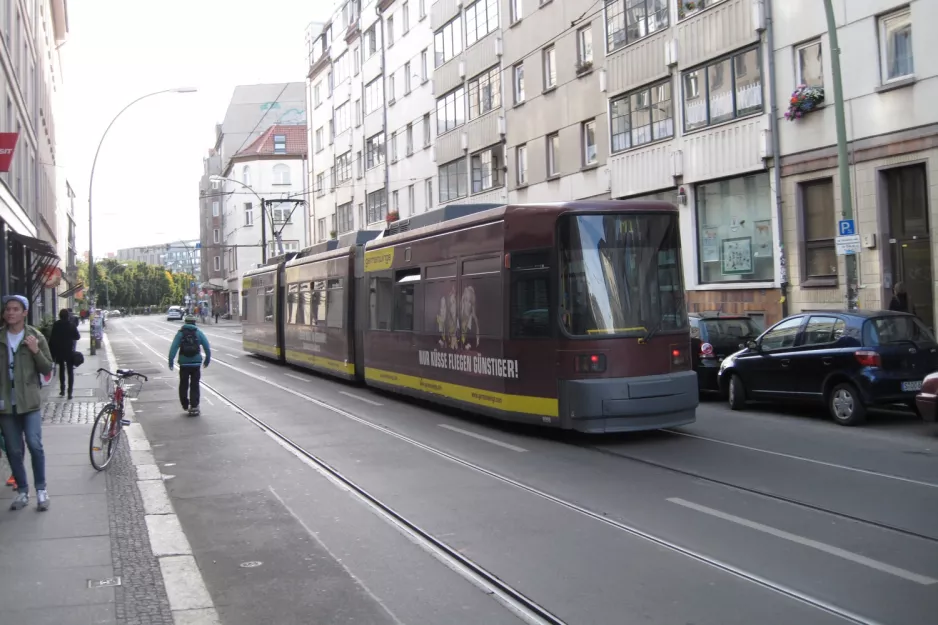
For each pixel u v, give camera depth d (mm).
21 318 7758
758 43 20078
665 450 10398
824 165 18438
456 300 13281
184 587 5605
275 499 8305
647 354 10914
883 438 10992
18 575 5887
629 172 24625
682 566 5840
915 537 6418
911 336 12125
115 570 6008
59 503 8086
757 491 8055
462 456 10320
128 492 8562
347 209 52938
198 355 15047
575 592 5371
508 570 5863
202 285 101562
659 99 23406
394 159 43938
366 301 17906
